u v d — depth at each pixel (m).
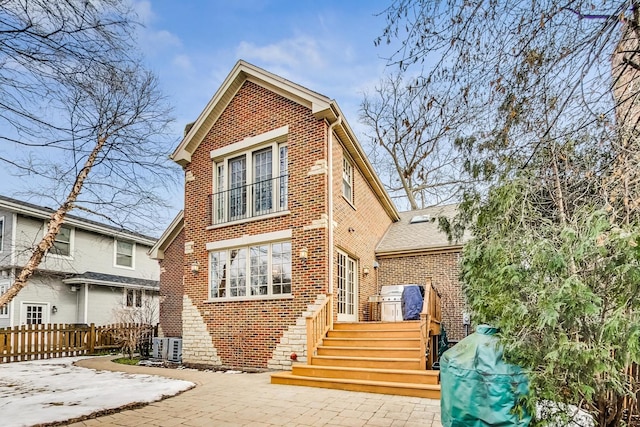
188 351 11.59
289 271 10.51
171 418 5.68
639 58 2.98
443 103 3.66
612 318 2.49
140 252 22.42
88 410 5.98
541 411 3.02
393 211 16.11
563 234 2.69
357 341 8.99
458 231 4.29
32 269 8.69
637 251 2.41
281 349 10.11
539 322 2.72
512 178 3.37
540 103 3.26
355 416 5.75
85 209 9.09
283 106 11.12
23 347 13.65
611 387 2.82
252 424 5.38
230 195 11.97
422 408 6.20
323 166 10.25
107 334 16.44
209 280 11.77
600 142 3.09
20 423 5.30
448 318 12.80
